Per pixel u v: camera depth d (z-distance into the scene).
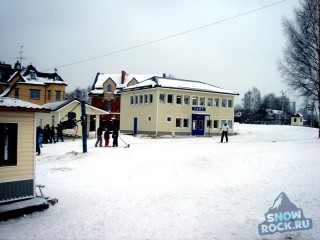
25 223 7.86
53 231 7.23
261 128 51.09
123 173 13.11
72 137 35.09
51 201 9.40
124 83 62.03
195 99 41.81
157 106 38.03
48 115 36.16
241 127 52.00
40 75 55.91
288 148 18.02
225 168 13.15
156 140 31.31
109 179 12.23
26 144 9.36
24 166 9.27
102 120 57.06
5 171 8.87
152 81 41.53
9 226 7.64
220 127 44.03
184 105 40.47
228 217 7.65
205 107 42.50
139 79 62.78
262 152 16.36
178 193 9.98
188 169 13.30
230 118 45.31
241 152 16.72
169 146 22.31
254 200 8.84
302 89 33.03
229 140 31.78
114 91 59.59
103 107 59.62
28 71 55.03
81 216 8.25
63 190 10.89
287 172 11.67
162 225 7.33
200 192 9.95
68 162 16.14
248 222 7.26
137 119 41.94
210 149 18.97
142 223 7.52
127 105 44.50
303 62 32.16
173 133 39.31
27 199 9.26
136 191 10.42
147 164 14.49
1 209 8.26
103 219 7.95
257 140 31.92
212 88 44.88
